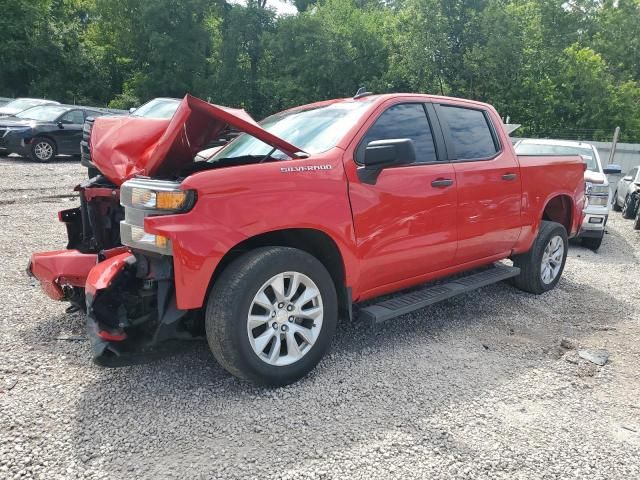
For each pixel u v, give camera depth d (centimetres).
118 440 262
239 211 293
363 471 244
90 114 1614
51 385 313
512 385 338
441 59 3189
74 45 3706
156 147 324
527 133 3266
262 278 298
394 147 323
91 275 319
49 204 898
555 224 545
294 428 277
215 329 291
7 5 3441
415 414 296
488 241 452
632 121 3262
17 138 1445
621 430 291
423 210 384
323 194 326
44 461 243
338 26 3588
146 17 3688
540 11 3672
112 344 285
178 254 275
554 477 247
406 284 400
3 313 422
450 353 385
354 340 401
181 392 311
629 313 505
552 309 505
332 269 351
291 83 3562
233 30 3769
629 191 1283
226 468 244
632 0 3906
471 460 256
